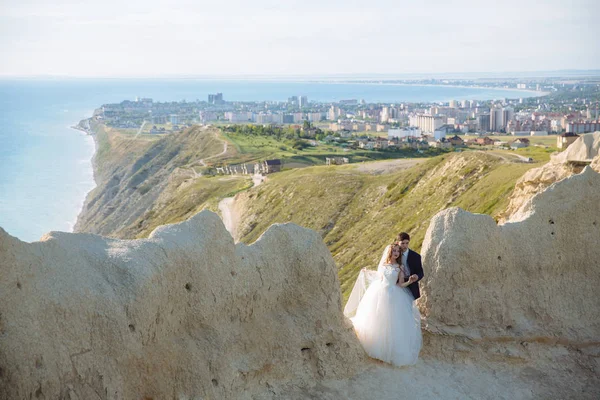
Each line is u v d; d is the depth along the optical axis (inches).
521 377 347.6
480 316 357.4
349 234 3240.7
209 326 284.2
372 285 348.5
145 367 251.4
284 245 324.5
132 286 248.5
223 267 291.7
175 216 5093.5
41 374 214.8
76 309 230.2
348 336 333.1
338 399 305.1
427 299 360.5
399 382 325.7
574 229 386.9
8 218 5782.5
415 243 2440.9
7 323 212.7
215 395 270.7
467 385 334.0
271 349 303.6
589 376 357.4
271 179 5064.0
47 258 236.4
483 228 359.3
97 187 7416.3
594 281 387.2
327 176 4156.0
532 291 374.6
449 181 2994.6
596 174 397.7
